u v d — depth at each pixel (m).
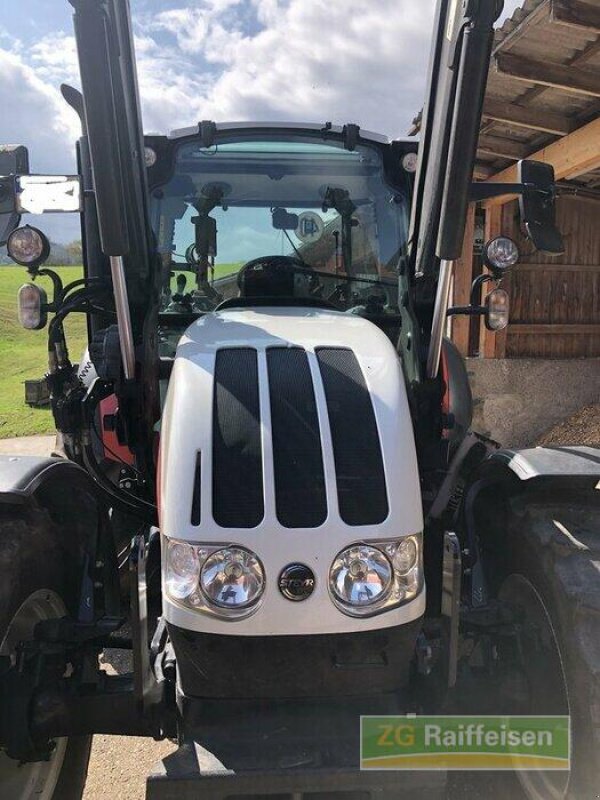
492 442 3.61
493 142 6.71
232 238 3.24
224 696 1.88
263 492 1.84
